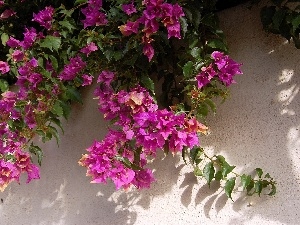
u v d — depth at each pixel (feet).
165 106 3.69
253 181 3.36
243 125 3.54
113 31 3.57
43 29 4.20
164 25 3.19
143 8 3.31
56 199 4.24
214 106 3.34
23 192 4.45
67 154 4.25
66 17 3.95
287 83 3.46
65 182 4.22
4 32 4.45
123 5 3.36
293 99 3.42
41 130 3.81
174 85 3.67
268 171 3.38
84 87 4.25
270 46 3.57
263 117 3.49
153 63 3.68
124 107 3.42
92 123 4.15
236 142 3.54
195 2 3.43
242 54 3.66
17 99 3.86
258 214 3.34
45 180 4.34
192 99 3.34
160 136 3.04
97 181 3.26
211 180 3.50
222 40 3.48
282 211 3.27
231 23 3.75
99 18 3.59
